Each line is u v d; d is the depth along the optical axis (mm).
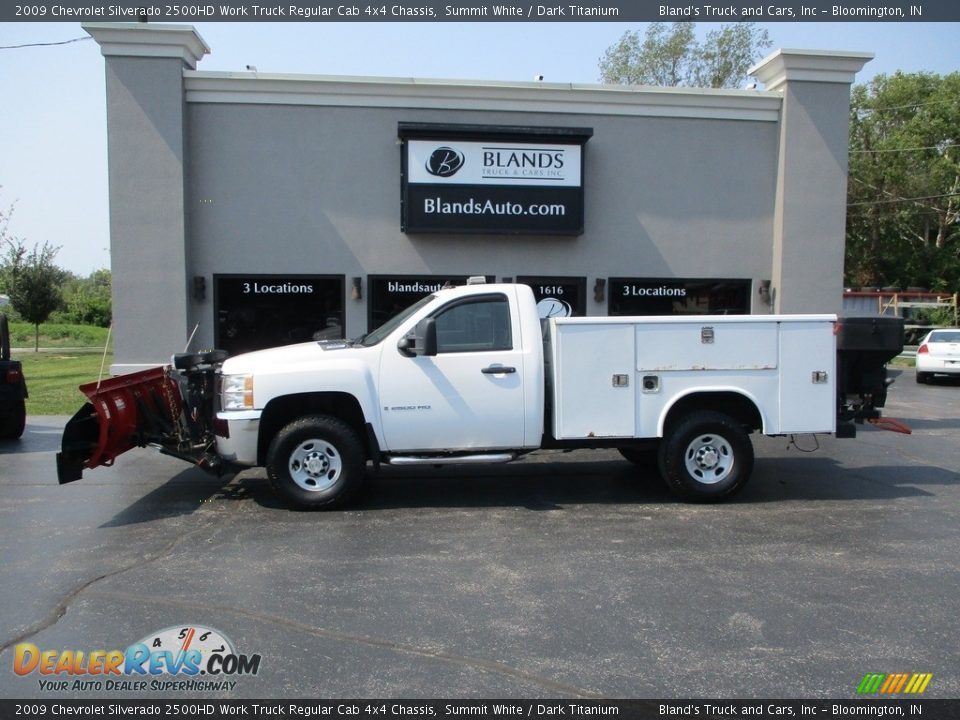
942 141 49312
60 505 7398
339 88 11805
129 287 11422
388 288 12094
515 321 7281
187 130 11609
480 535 6406
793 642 4328
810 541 6250
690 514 7098
